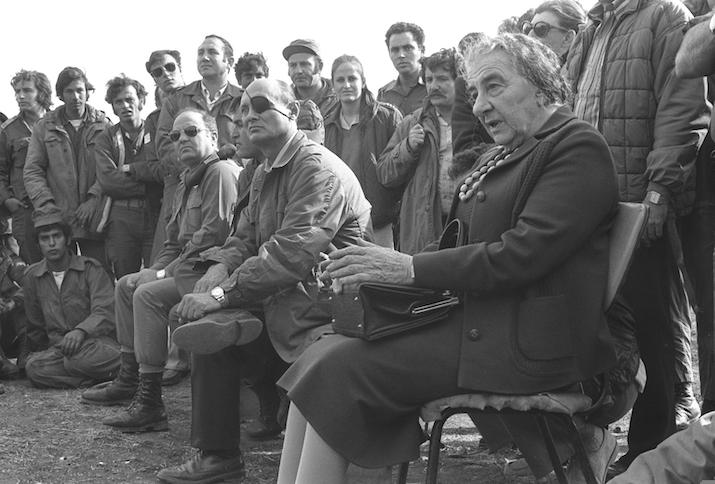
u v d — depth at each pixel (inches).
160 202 328.5
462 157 184.5
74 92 331.9
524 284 121.8
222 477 182.5
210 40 312.2
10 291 325.7
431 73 239.8
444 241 135.9
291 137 186.4
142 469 196.2
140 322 225.1
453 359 124.1
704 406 160.1
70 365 282.7
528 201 123.0
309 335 180.1
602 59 181.2
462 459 193.5
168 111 309.6
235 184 226.5
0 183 357.7
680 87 169.5
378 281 124.3
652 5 176.4
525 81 127.0
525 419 135.1
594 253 123.8
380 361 124.0
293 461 135.2
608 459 138.6
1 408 254.5
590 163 121.8
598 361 123.9
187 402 258.5
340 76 268.5
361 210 190.1
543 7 217.6
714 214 168.2
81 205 325.4
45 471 194.9
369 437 124.3
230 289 177.9
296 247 176.7
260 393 215.9
